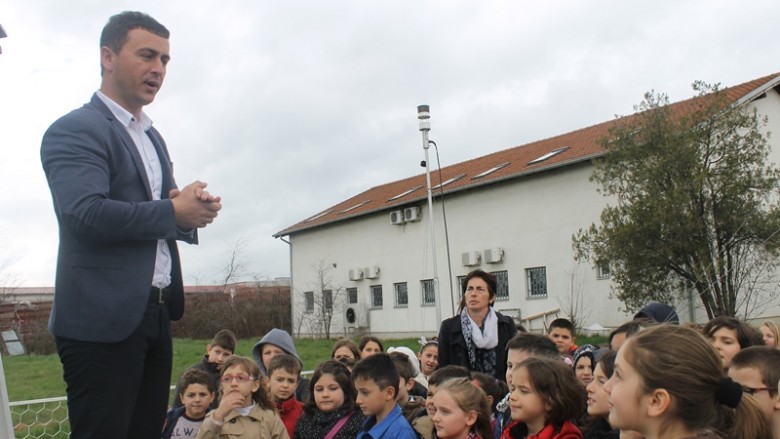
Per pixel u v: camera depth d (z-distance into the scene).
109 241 2.43
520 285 23.05
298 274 33.19
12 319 26.11
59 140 2.47
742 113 16.48
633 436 2.45
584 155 21.09
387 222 28.42
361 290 29.59
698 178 15.43
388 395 4.44
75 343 2.45
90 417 2.46
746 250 15.95
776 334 4.93
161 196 2.82
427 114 16.98
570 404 3.61
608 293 20.58
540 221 22.56
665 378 2.00
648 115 16.66
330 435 4.94
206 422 4.65
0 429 2.59
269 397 5.04
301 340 29.14
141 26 2.68
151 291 2.65
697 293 17.41
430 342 6.70
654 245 16.28
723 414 2.64
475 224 24.66
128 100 2.71
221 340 6.64
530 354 4.32
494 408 4.73
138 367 2.58
